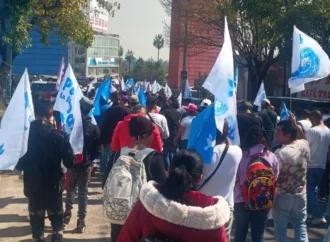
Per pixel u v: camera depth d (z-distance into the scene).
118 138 6.34
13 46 23.48
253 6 29.92
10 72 27.81
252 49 36.84
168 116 11.48
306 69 8.20
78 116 7.07
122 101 9.83
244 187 5.62
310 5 25.45
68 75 7.07
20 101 6.00
